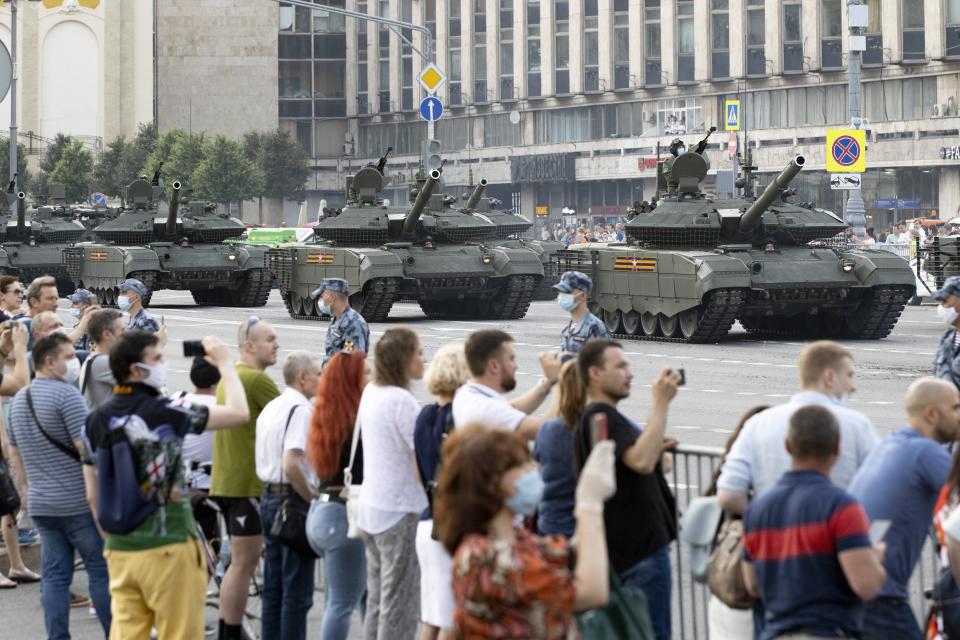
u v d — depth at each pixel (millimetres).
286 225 155125
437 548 12305
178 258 66688
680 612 13922
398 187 145875
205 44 148875
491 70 133500
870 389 34344
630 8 120938
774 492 10258
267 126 149625
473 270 56938
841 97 108500
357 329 23078
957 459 11078
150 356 12688
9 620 16531
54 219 83438
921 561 13688
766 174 112688
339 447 13758
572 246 54906
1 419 17344
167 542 12531
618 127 123562
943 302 19281
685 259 46844
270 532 14305
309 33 151125
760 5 112750
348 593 13773
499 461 8562
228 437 14859
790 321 52438
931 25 102438
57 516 14523
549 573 8352
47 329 17688
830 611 10047
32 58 141125
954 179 102750
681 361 41750
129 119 144500
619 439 11375
